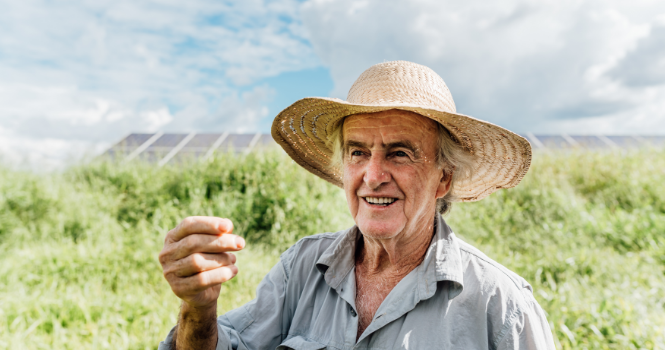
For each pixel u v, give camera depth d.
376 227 1.43
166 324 3.34
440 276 1.36
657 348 2.72
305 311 1.62
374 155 1.43
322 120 1.70
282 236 5.28
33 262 4.53
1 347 2.98
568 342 2.87
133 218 6.01
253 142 10.09
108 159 7.62
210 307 1.27
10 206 6.00
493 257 4.49
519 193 6.32
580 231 5.18
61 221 5.61
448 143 1.56
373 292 1.57
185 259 1.09
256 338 1.65
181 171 6.89
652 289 3.60
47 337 3.24
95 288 4.00
